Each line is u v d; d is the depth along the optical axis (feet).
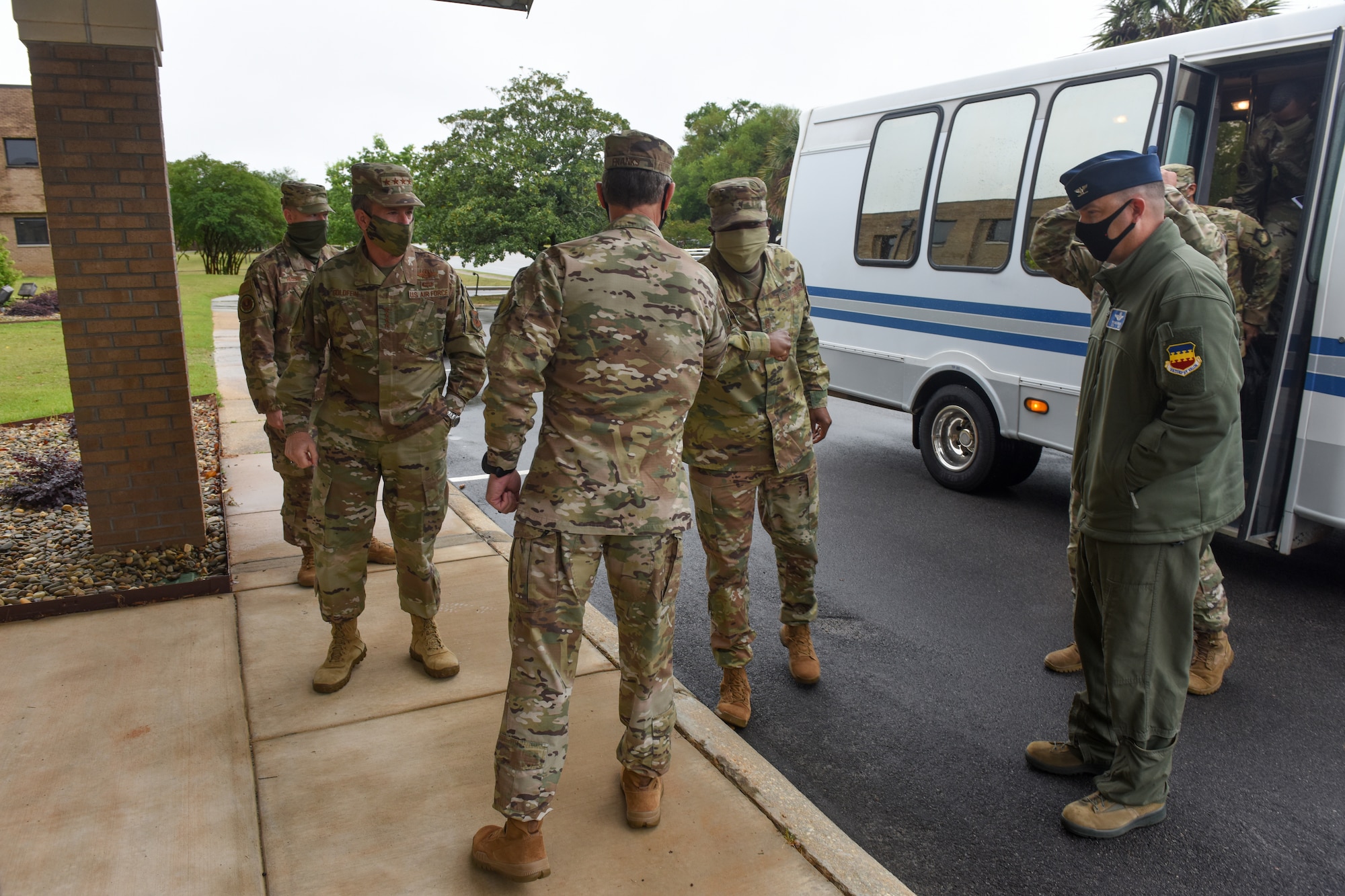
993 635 13.30
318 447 10.25
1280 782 9.64
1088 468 8.73
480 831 7.56
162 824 7.93
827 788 9.42
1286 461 14.47
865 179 23.00
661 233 7.43
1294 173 16.52
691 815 8.38
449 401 10.33
